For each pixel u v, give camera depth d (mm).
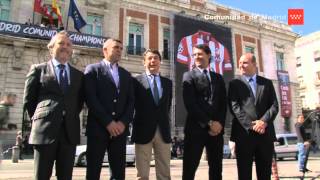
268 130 5391
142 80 5719
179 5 29109
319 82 44688
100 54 23750
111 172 4820
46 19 23516
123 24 26422
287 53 35219
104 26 25547
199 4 30531
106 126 4699
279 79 33594
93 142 4758
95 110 4758
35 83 4504
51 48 4785
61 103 4410
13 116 20750
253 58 5762
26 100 4469
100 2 25609
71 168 4410
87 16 25188
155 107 5562
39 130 4266
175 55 26859
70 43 4816
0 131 6004
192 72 5770
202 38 28531
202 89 5586
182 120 25719
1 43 21219
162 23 28297
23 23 22219
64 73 4609
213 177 5492
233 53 30875
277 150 21422
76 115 4594
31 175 10555
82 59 23234
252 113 5387
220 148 5520
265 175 5352
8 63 21422
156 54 5828
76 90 4660
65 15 24172
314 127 8352
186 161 5484
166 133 5594
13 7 22656
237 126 5484
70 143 4414
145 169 5469
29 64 21875
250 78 5684
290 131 32875
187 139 5535
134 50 26516
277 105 5547
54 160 4391
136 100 5660
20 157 18328
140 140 5461
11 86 21219
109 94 4988
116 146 4848
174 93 26109
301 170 11297
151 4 27922
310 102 45812
